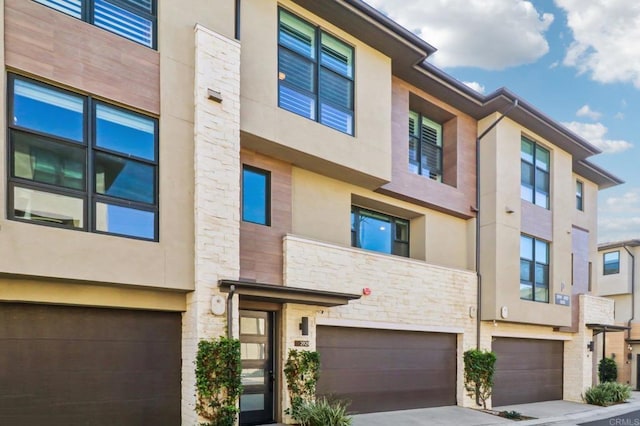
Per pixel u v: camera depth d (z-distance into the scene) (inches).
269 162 390.3
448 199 535.8
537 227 612.1
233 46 335.0
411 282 468.8
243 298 339.6
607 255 1064.2
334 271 404.8
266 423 356.2
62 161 263.3
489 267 543.2
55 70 261.9
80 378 275.3
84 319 280.4
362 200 474.6
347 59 432.5
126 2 297.6
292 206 402.6
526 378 604.1
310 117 396.2
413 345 474.6
